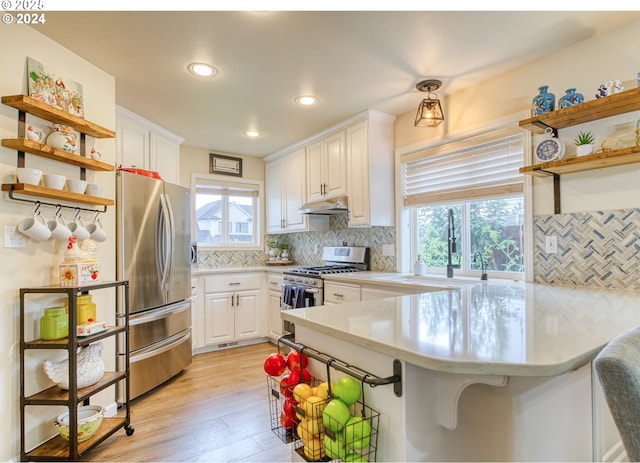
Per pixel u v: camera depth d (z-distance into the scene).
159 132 3.36
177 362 3.01
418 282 2.52
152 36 1.91
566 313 1.28
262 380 2.96
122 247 2.45
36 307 1.83
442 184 2.87
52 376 1.78
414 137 3.05
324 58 2.16
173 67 2.25
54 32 1.85
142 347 2.62
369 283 2.76
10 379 1.70
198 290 3.71
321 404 1.05
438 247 3.03
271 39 1.95
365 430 0.96
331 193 3.50
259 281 4.16
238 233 4.60
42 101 1.84
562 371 0.75
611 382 0.65
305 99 2.78
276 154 4.40
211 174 4.29
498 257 2.61
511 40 1.97
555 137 2.03
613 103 1.69
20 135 1.76
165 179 3.44
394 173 3.22
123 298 2.43
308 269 3.59
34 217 1.83
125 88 2.55
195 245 3.80
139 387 2.57
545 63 2.16
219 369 3.24
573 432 1.11
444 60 2.19
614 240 1.88
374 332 1.01
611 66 1.88
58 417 1.87
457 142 2.72
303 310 1.36
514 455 0.97
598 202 1.95
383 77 2.41
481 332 1.00
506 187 2.43
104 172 2.33
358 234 3.68
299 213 3.81
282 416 1.24
